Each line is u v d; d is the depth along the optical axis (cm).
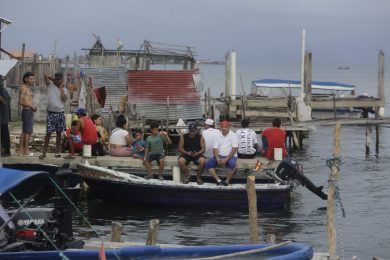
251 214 1435
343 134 4931
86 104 3002
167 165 2195
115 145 2308
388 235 1850
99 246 1321
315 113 4869
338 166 1440
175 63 4538
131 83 3356
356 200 2350
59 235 1205
